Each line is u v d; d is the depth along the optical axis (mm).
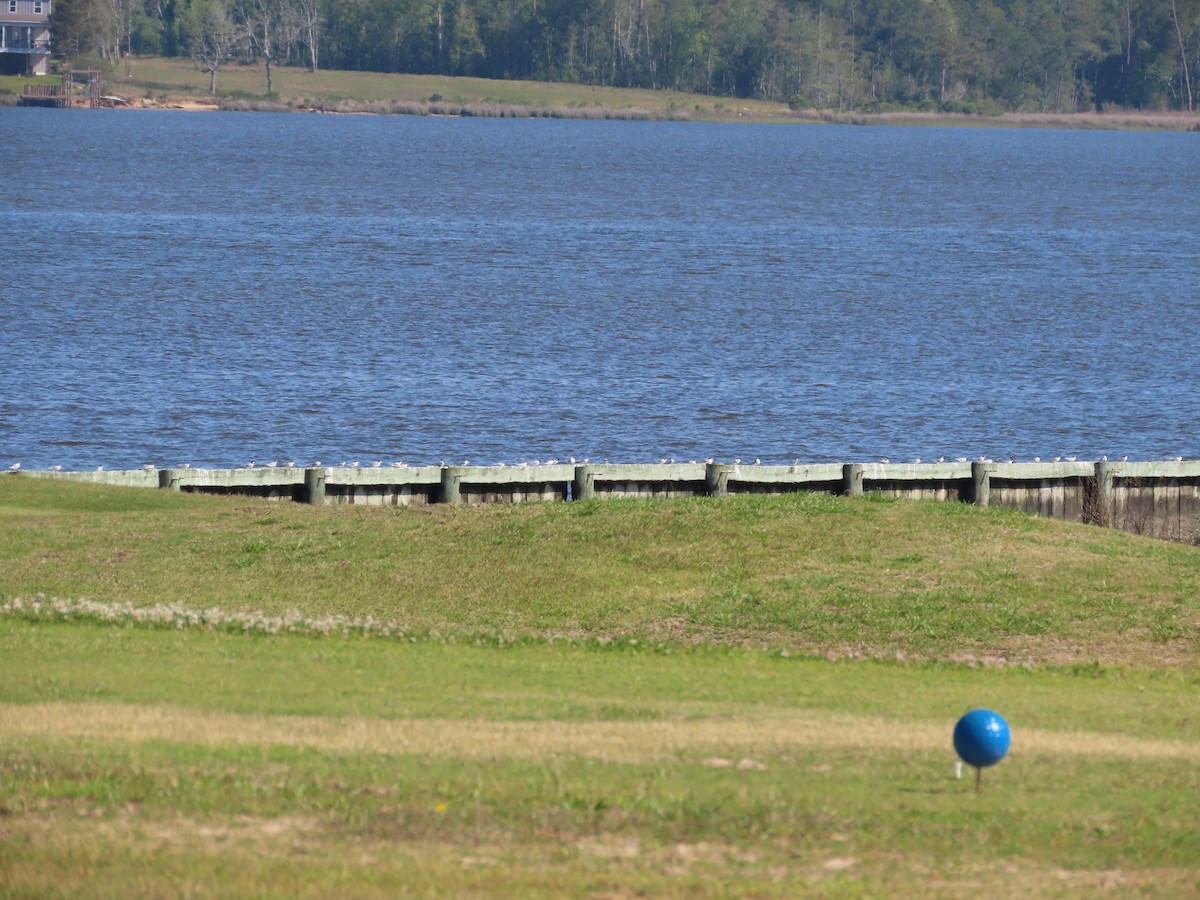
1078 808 46281
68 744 49688
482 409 157875
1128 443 151625
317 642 71938
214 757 48719
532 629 78312
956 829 43719
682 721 57156
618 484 108625
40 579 83000
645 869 39812
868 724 57438
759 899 37844
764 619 79938
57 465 133375
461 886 38031
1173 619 80688
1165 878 40406
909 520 93812
